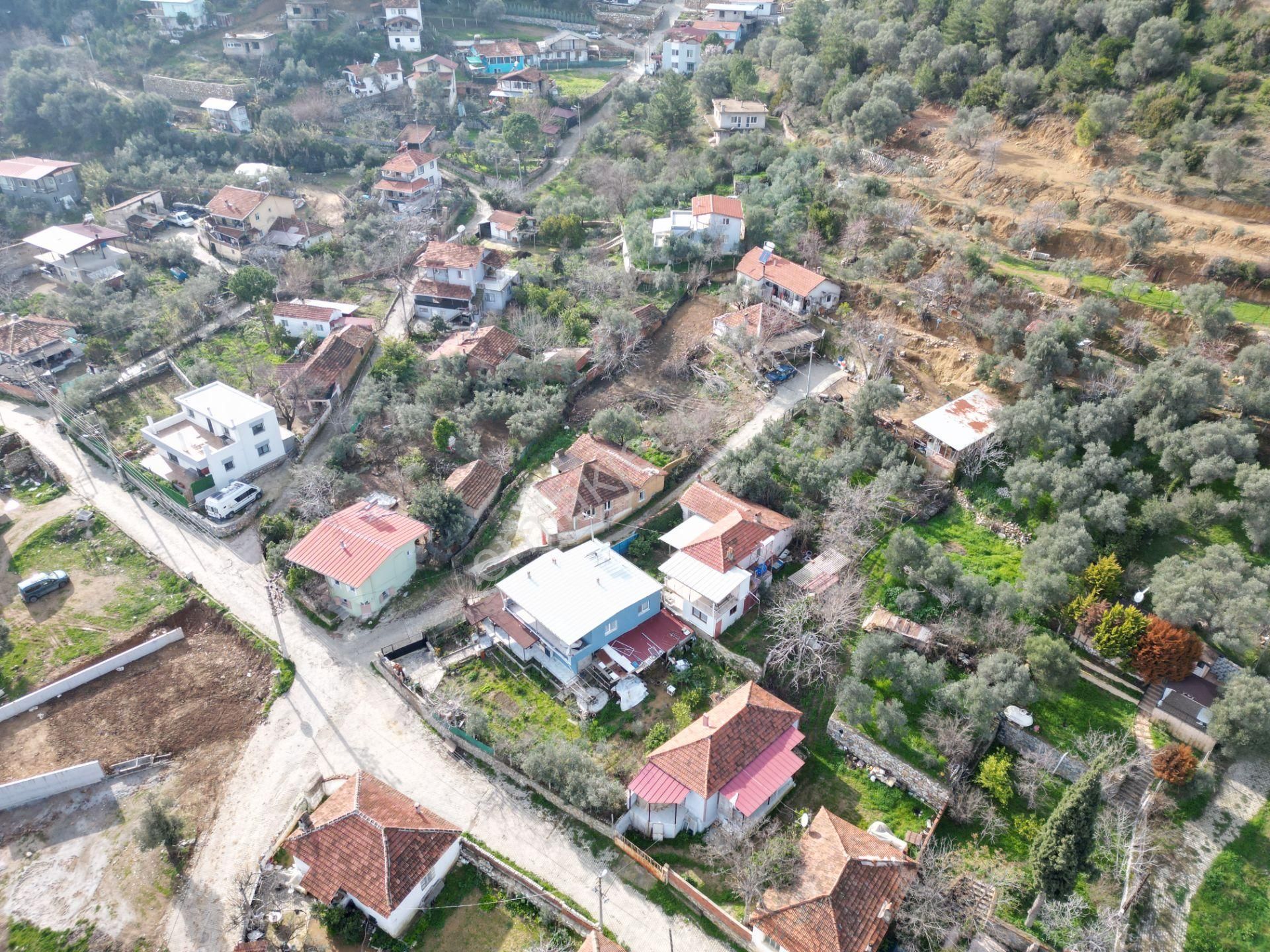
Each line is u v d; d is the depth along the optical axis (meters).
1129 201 77.00
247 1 162.00
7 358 82.69
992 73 96.25
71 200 115.75
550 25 177.25
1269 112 76.69
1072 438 61.88
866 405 67.38
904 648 53.06
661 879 43.81
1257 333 63.41
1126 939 39.88
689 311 88.38
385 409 75.81
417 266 93.81
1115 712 49.06
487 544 63.97
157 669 56.22
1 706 52.75
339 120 137.38
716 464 68.56
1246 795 45.06
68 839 46.56
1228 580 49.28
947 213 85.00
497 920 42.50
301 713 52.81
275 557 60.44
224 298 96.00
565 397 76.44
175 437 70.62
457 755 50.28
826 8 134.25
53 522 66.75
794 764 46.25
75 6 153.62
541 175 128.12
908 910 40.62
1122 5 88.81
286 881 43.94
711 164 109.44
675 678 53.69
